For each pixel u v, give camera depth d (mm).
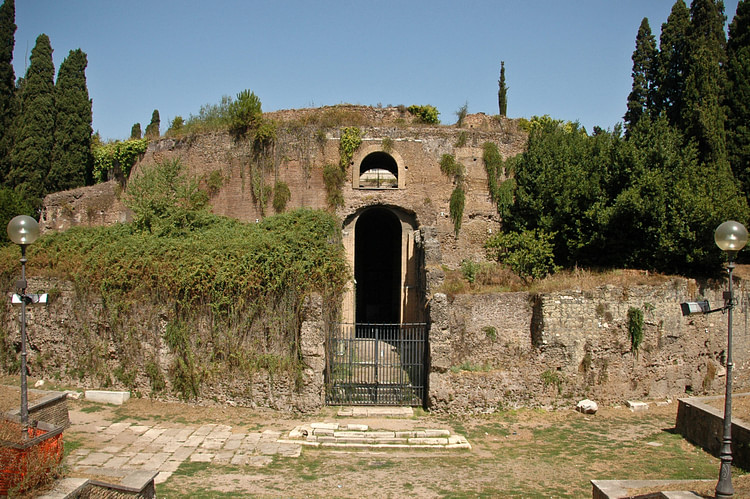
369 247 41656
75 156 43156
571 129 34969
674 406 23734
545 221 29781
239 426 19984
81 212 36781
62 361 23594
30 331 24203
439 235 32000
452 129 32750
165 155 35094
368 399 22234
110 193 37312
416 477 16375
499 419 21594
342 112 34281
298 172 32000
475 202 32438
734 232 12805
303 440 18906
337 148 32000
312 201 31844
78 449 17203
